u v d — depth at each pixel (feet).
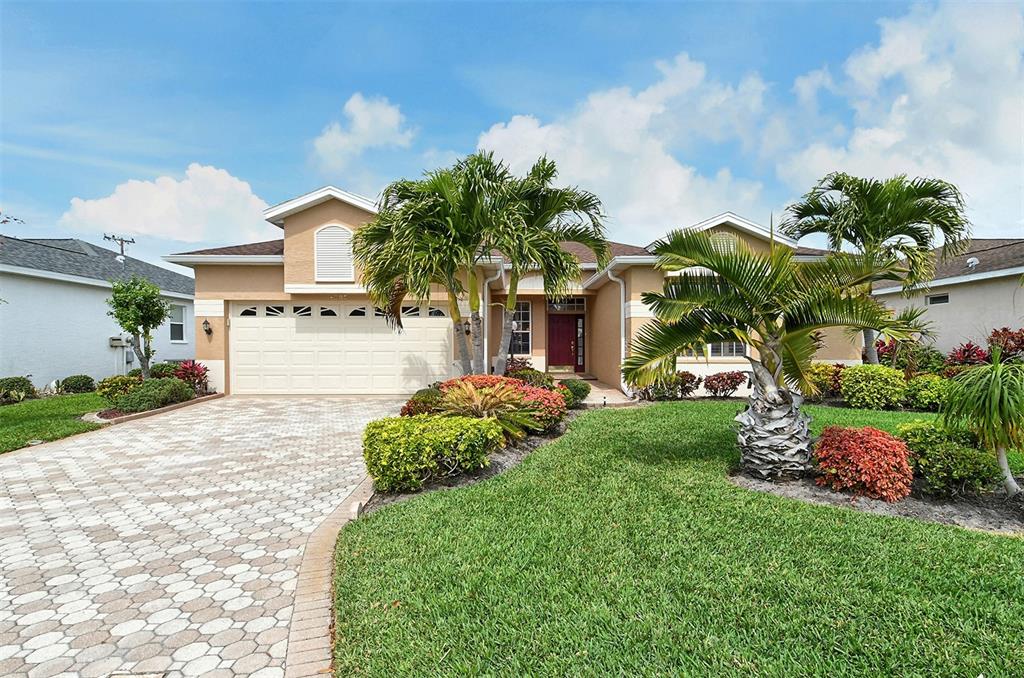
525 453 24.30
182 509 18.08
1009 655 8.80
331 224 46.19
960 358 45.83
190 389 43.75
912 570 11.78
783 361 18.97
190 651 10.08
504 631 9.82
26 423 33.12
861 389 37.27
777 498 16.88
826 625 9.73
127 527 16.46
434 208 31.12
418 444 18.80
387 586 11.63
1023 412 15.62
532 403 27.02
